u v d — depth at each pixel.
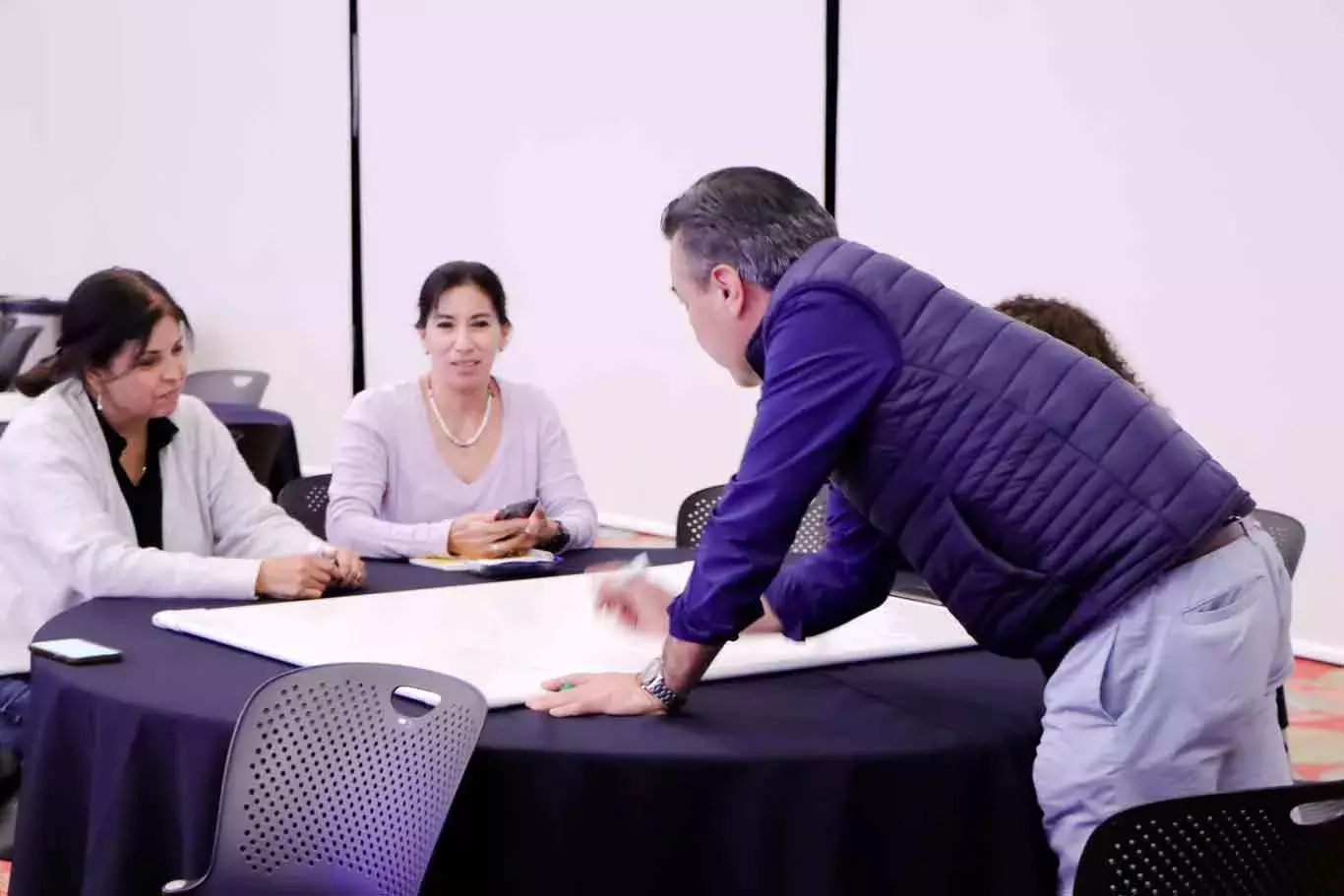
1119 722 1.51
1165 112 4.45
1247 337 4.33
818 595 1.83
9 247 9.38
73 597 2.22
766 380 1.54
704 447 6.05
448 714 1.49
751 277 1.58
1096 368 1.55
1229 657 1.49
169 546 2.44
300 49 7.52
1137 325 4.59
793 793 1.43
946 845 1.48
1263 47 4.20
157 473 2.45
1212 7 4.30
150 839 1.57
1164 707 1.50
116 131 8.62
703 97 5.87
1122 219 4.60
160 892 1.58
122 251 8.71
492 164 6.73
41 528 2.21
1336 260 4.11
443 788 1.45
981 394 1.51
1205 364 4.44
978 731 1.53
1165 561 1.49
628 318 6.27
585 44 6.28
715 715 1.57
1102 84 4.60
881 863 1.46
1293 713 3.78
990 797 1.51
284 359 7.86
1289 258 4.21
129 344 2.26
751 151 5.74
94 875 1.58
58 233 9.08
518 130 6.60
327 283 7.57
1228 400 4.40
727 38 5.76
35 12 8.98
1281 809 1.28
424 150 7.03
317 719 1.54
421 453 2.82
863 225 5.39
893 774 1.45
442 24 6.86
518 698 1.57
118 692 1.61
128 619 2.01
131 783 1.56
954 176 5.06
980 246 5.01
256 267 7.93
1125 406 1.52
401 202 7.17
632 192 6.18
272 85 7.70
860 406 1.51
